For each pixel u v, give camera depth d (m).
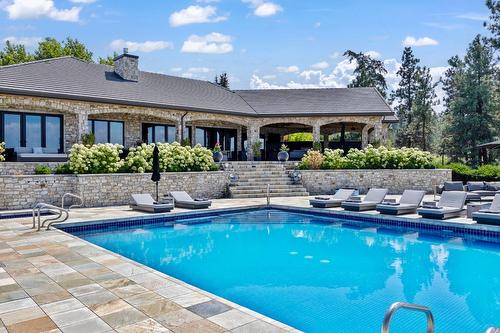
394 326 6.07
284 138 38.66
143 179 18.64
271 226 14.67
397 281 8.28
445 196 14.73
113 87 23.69
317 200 16.88
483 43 43.34
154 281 6.88
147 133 25.91
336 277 8.55
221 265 9.52
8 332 4.93
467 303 7.01
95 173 17.94
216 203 18.45
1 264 8.01
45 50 44.34
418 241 12.10
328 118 27.83
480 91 42.22
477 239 12.24
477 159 41.84
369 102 29.02
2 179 15.44
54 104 20.33
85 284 6.74
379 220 14.66
